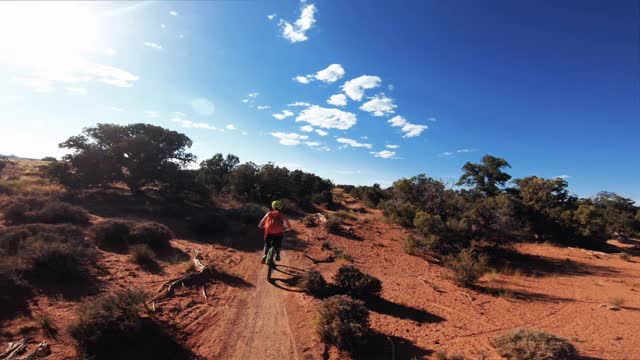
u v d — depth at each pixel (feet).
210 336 19.36
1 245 26.12
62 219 39.22
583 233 86.28
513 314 29.37
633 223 125.29
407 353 19.72
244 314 22.72
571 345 20.12
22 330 16.76
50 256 23.35
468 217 64.49
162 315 20.44
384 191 143.33
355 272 28.84
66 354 15.51
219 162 126.93
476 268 39.24
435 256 54.60
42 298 20.30
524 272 51.03
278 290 27.66
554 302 34.47
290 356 18.15
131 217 51.98
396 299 29.96
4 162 102.47
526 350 19.06
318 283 27.20
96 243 32.73
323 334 19.80
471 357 19.60
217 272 29.53
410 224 74.08
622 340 23.70
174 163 81.61
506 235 62.28
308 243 49.03
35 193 59.36
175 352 17.26
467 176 134.31
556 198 95.30
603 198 144.36
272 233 29.96
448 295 33.63
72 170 73.87
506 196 92.07
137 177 75.92
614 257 71.87
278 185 97.40
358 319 20.80
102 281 24.25
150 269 28.53
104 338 16.03
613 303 34.88
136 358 16.12
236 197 93.81
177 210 59.98
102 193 71.82
